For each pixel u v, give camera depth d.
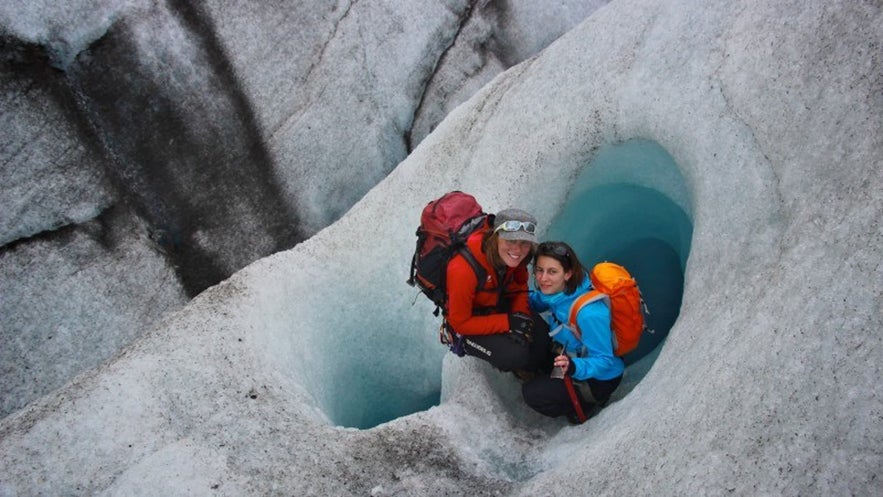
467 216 3.06
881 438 1.92
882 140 2.43
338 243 4.44
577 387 3.19
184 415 3.39
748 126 3.04
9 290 5.07
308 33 5.87
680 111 3.38
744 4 3.29
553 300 3.10
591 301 2.95
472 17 6.48
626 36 3.86
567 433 3.22
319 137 5.89
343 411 4.28
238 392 3.53
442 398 3.78
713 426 2.35
